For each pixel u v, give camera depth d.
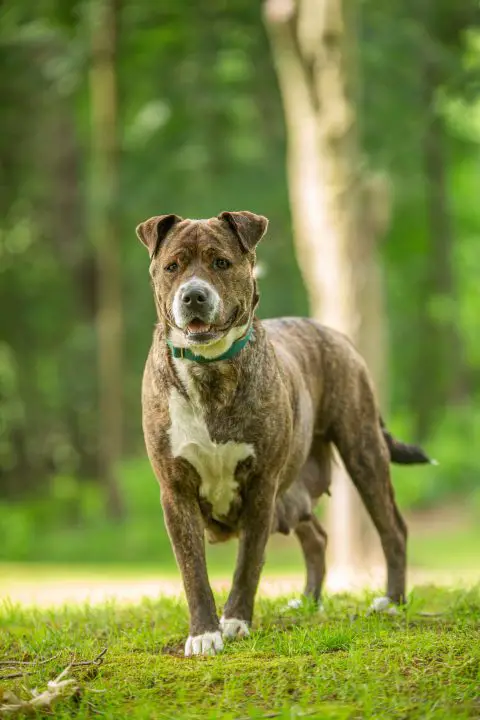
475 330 31.64
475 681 5.13
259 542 6.54
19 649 6.51
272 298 23.52
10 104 26.14
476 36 21.11
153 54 22.66
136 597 10.04
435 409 28.66
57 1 21.95
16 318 28.98
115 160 22.86
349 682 5.15
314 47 14.28
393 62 19.09
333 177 14.45
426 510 23.59
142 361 27.27
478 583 8.44
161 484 6.55
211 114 23.02
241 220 6.41
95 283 29.25
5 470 29.56
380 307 14.72
